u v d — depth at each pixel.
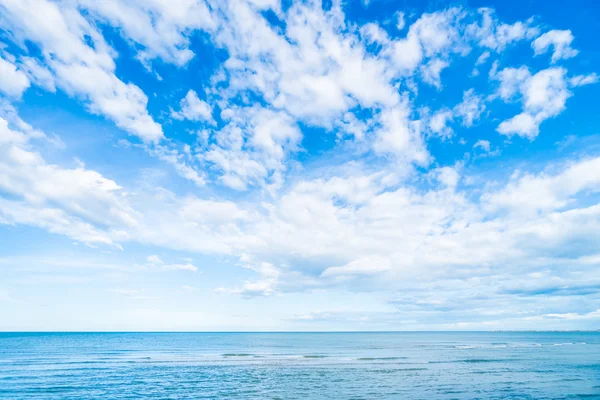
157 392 36.84
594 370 52.84
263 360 69.25
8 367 56.72
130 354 83.44
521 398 33.97
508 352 89.38
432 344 139.62
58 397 34.53
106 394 35.84
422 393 36.25
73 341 153.25
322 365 60.50
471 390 37.72
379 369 54.88
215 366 58.69
